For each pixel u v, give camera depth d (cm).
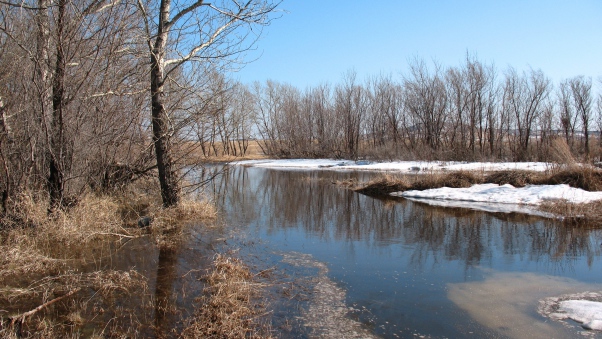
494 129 3631
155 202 1001
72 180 803
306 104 4616
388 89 4141
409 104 3844
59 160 732
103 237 739
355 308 463
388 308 464
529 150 3256
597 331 404
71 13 711
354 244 768
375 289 525
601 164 1611
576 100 3494
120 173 1078
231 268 564
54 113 739
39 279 525
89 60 778
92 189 936
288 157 4606
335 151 4388
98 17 766
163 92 912
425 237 832
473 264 642
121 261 614
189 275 554
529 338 393
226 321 401
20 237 629
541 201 1221
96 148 869
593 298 498
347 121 4288
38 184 758
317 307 462
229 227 892
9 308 436
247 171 3030
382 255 691
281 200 1397
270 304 467
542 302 485
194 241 749
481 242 788
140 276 548
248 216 1059
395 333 403
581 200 1157
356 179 2181
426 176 1698
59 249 655
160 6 890
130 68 912
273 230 885
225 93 998
